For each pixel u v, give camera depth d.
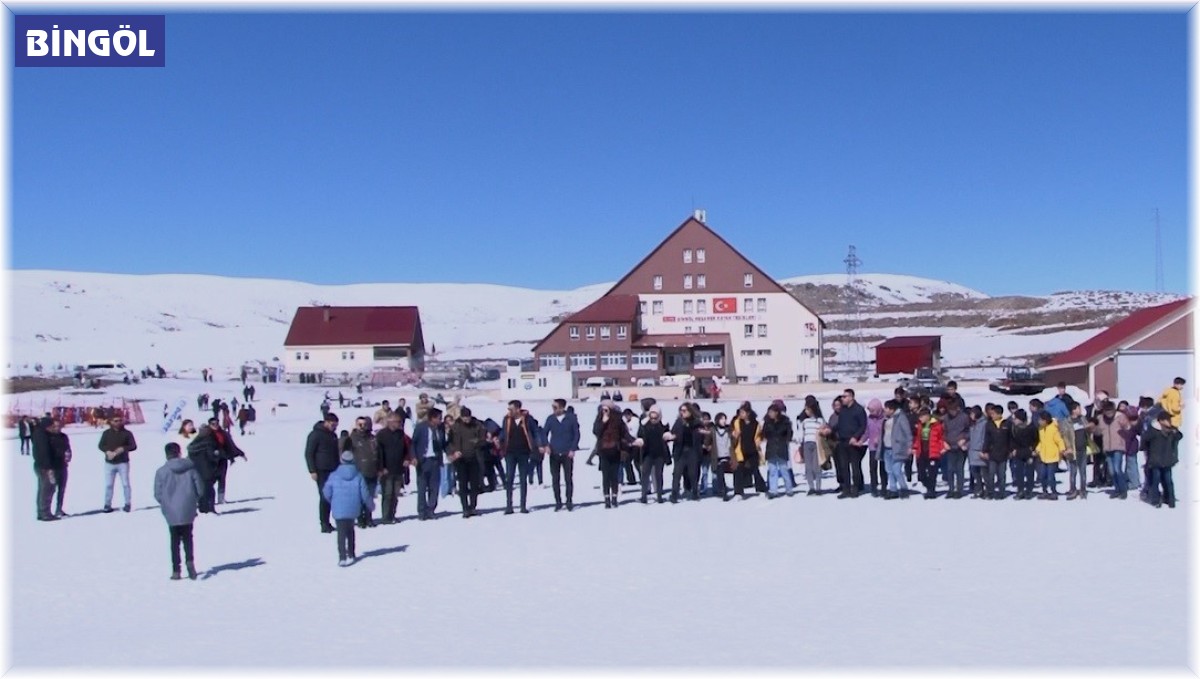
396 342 107.75
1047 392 65.25
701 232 92.94
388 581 13.97
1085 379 63.16
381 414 24.14
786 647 10.20
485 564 15.04
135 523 20.27
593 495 23.88
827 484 24.94
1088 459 22.78
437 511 21.36
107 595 13.47
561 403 21.03
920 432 21.75
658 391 76.69
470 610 12.12
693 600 12.33
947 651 9.94
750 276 92.44
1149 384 60.97
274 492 25.69
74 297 194.12
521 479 20.66
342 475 15.37
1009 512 19.11
